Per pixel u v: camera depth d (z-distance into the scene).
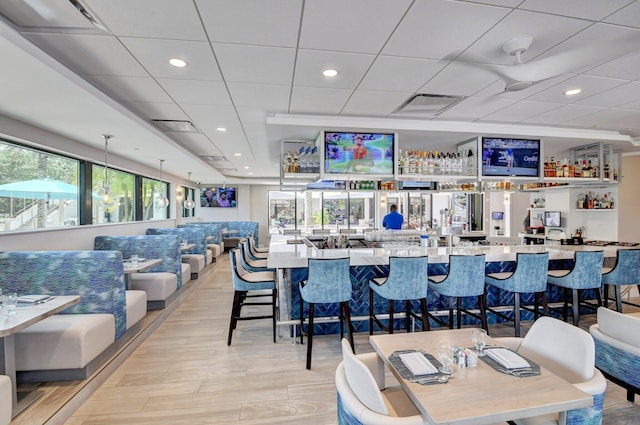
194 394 2.62
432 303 4.08
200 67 2.76
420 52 2.51
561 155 6.09
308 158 4.78
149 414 2.37
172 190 9.44
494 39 2.32
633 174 6.46
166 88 3.21
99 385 2.76
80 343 2.64
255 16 2.04
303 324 3.70
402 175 4.42
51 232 4.15
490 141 4.68
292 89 3.25
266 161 7.84
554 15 2.03
